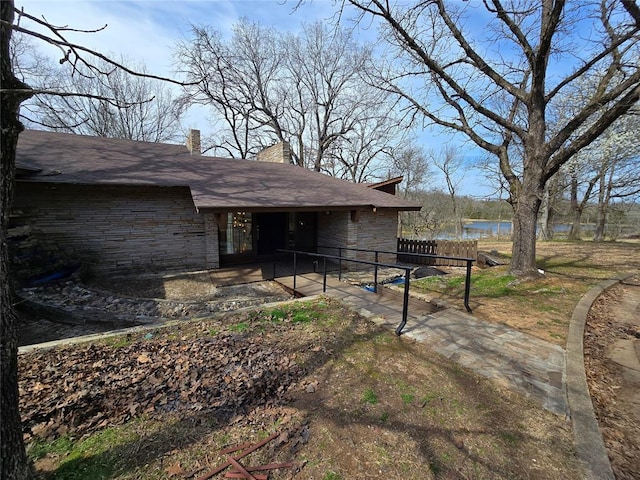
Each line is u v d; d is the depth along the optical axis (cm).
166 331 416
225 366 324
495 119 730
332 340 388
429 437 223
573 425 234
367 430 230
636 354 359
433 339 391
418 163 2908
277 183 1012
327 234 1134
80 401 262
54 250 704
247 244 1043
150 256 858
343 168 2677
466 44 691
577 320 448
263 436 224
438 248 1184
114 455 204
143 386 286
